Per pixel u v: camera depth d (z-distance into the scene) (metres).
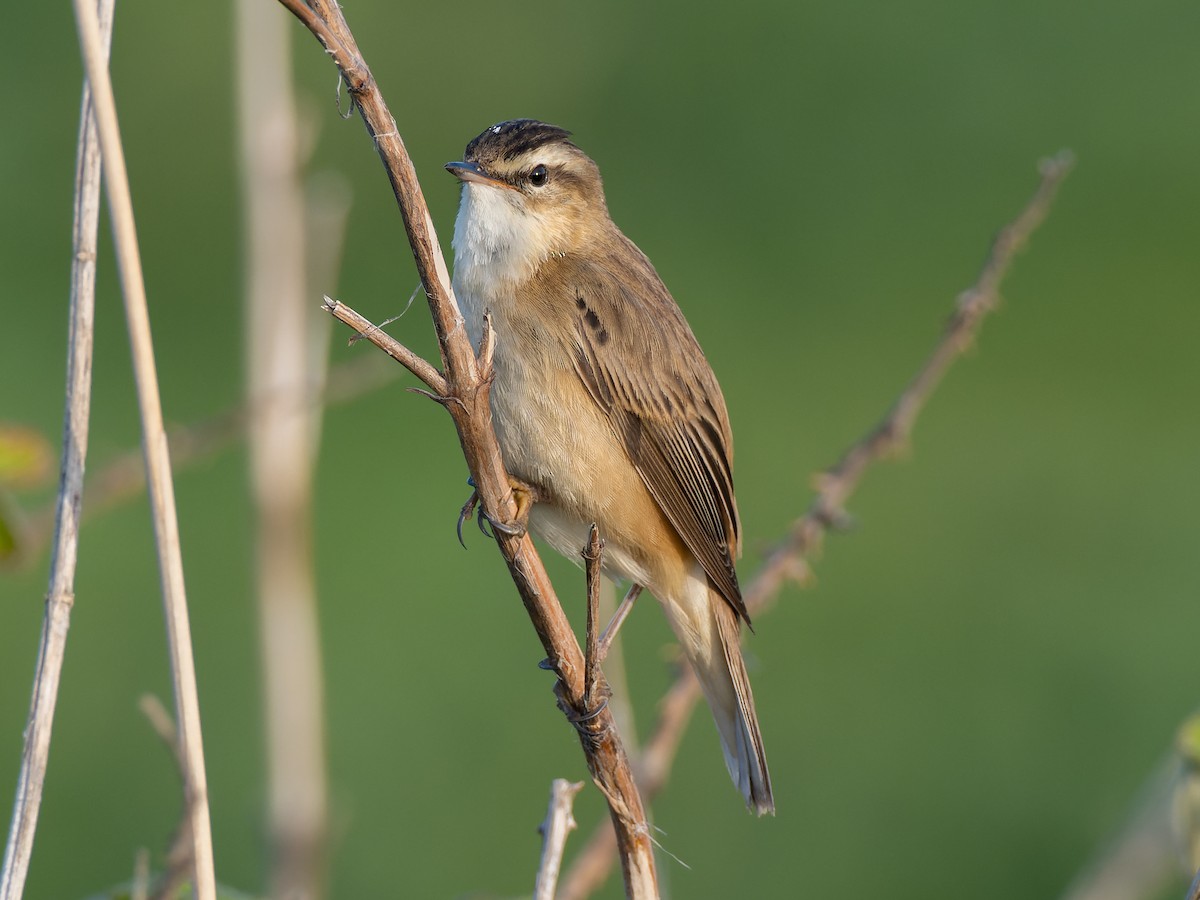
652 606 12.88
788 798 12.30
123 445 13.62
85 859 11.24
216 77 17.59
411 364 5.68
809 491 14.74
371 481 14.06
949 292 16.27
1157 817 7.64
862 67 17.73
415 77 18.30
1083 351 16.41
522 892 11.58
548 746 12.35
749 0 18.12
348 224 16.81
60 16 16.62
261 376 8.51
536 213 8.67
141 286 5.88
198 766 5.87
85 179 6.27
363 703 12.55
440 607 13.27
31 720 6.02
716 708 8.45
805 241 16.69
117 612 12.39
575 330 8.35
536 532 8.66
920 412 15.70
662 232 16.72
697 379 8.77
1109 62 17.44
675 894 11.80
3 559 7.03
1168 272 16.67
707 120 17.58
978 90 17.44
